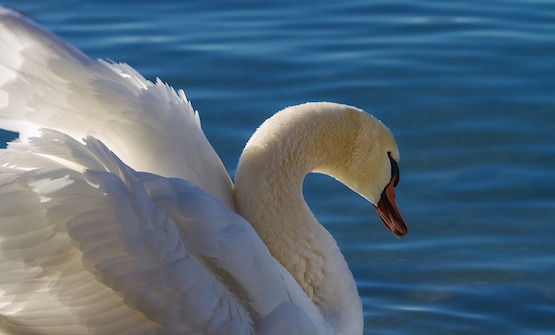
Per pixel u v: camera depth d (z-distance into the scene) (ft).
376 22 64.08
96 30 61.98
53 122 33.99
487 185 50.08
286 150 36.22
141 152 33.94
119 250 29.55
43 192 28.68
